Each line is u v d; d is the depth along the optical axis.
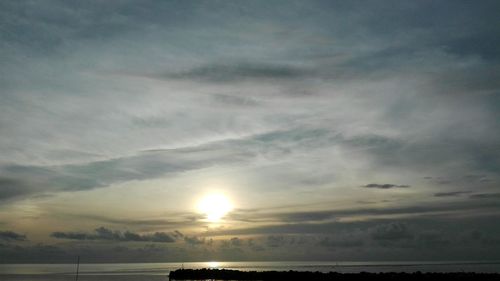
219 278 173.12
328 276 155.75
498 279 134.50
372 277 146.25
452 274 145.25
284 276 164.62
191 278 178.00
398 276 145.25
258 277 168.62
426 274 147.00
